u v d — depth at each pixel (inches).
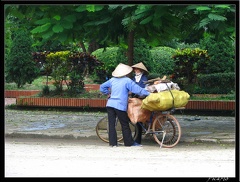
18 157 552.4
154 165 511.5
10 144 652.1
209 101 994.1
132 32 746.8
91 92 1144.2
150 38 751.1
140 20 662.5
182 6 622.2
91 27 691.4
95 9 643.5
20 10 668.1
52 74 1114.1
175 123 655.1
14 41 1357.0
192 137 674.8
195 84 1154.0
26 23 699.4
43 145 646.5
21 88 1352.1
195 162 529.0
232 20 623.2
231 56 1294.3
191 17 698.8
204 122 855.7
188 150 612.4
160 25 640.4
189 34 753.6
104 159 545.0
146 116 630.5
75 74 1115.3
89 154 578.6
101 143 669.3
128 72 636.7
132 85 629.9
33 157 552.7
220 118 924.0
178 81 1110.4
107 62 1332.4
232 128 775.1
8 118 893.2
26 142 674.2
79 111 1050.7
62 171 474.9
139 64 653.3
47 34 655.1
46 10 662.5
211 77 1192.2
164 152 597.0
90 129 760.3
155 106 613.9
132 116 627.8
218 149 621.0
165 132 634.2
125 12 648.4
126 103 633.6
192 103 997.8
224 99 1055.6
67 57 1105.4
